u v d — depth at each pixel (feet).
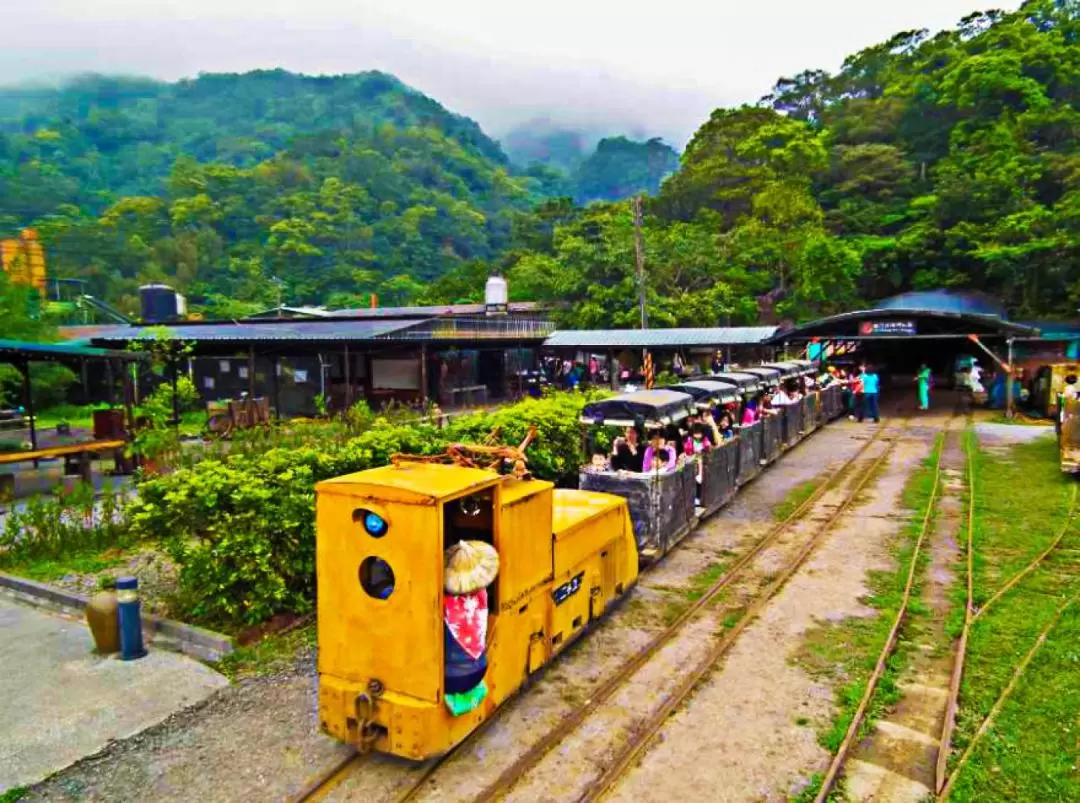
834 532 38.14
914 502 43.11
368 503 17.85
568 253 154.20
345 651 18.51
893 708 21.01
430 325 85.92
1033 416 77.61
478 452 23.48
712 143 220.23
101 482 53.47
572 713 21.04
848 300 156.56
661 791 17.48
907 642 25.14
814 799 16.90
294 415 95.96
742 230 166.71
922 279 162.40
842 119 226.38
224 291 279.49
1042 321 130.52
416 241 352.08
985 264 157.48
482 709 19.27
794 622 26.99
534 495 21.31
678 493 36.06
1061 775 17.17
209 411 77.87
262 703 21.74
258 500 26.73
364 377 100.12
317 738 19.86
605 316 144.36
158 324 103.30
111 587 27.55
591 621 26.00
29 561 34.45
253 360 82.79
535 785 17.79
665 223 195.21
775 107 279.90
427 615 17.39
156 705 21.65
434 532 17.21
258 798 17.35
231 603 26.68
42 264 185.47
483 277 214.69
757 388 52.37
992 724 19.42
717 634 26.30
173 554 26.94
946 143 201.26
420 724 17.40
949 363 123.95
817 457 58.85
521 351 113.39
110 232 297.12
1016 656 23.24
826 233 167.02
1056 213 140.36
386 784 17.88
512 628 20.51
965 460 55.06
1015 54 189.26
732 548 36.17
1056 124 178.09
